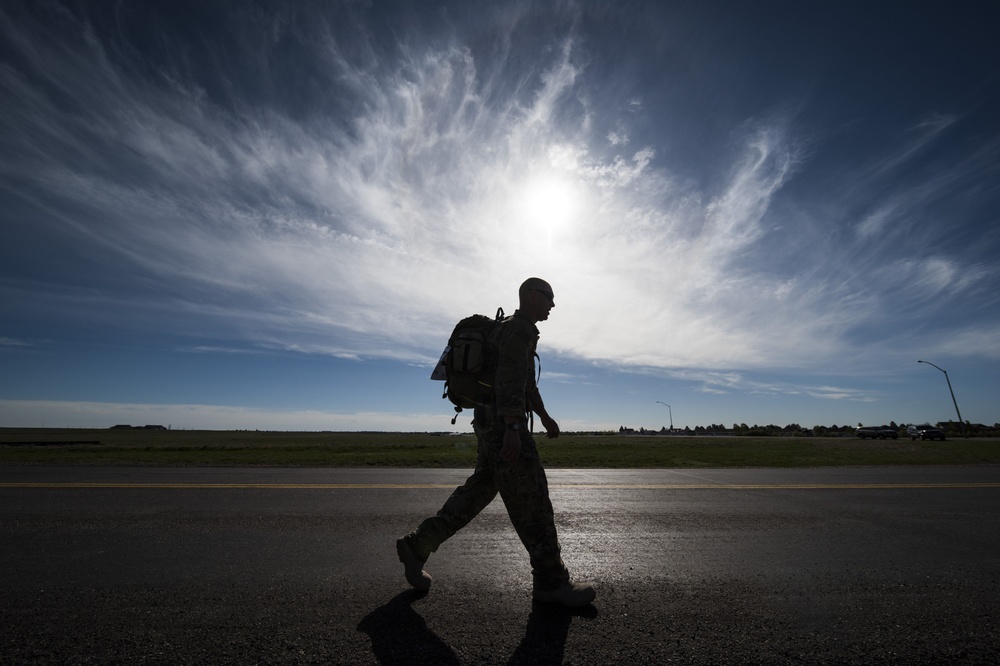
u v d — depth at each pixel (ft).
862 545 11.60
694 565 9.91
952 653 6.10
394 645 6.20
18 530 12.57
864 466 36.42
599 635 6.54
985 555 10.73
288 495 18.24
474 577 9.00
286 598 7.86
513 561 10.06
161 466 31.42
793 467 35.29
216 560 10.03
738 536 12.46
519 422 7.23
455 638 6.41
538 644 6.26
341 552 10.69
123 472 26.32
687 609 7.50
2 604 7.52
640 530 13.12
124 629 6.63
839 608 7.58
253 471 27.86
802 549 11.21
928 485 22.35
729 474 27.86
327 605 7.57
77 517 14.14
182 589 8.27
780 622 7.02
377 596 7.98
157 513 14.75
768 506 16.71
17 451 48.29
